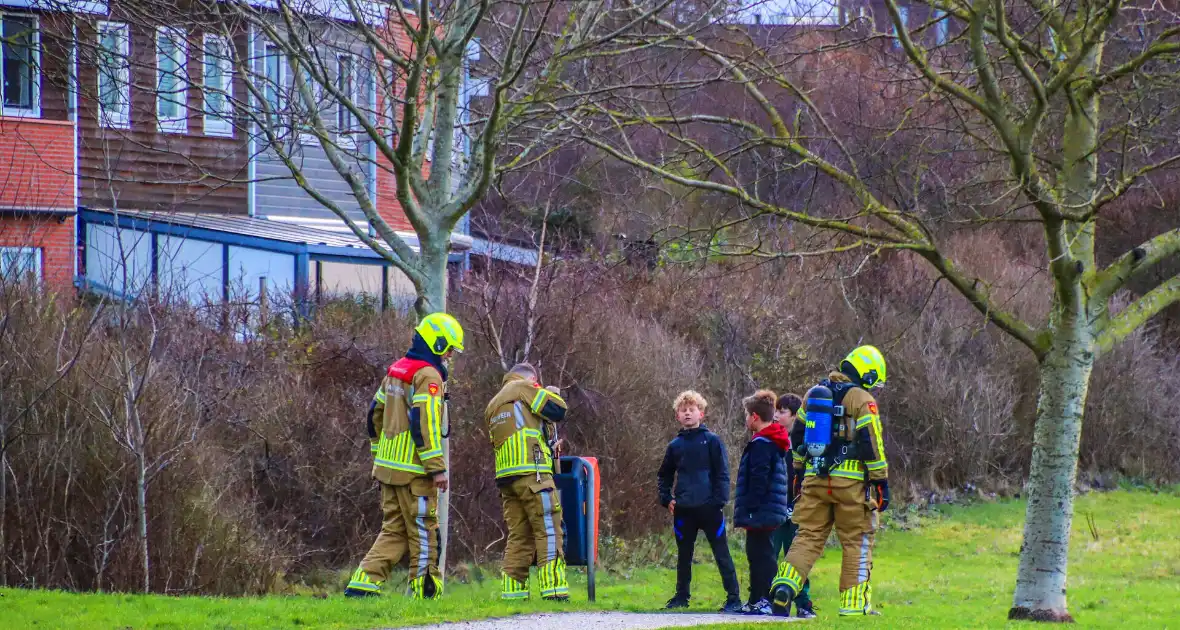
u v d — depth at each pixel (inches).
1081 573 1531.7
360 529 1461.6
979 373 2263.8
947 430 2218.3
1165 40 995.3
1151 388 2420.0
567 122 1101.1
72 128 1929.1
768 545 962.1
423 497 866.1
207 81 1473.9
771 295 2145.7
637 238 1978.3
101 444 1182.3
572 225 1961.1
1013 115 1160.8
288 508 1427.2
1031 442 2329.0
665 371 1813.5
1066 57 1043.3
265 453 1434.5
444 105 1056.2
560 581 914.1
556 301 1700.3
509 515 930.7
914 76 1109.1
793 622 862.5
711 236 1027.3
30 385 1168.2
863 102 1239.5
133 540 1161.4
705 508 1001.5
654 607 1002.7
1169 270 2765.7
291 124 1042.7
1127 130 994.1
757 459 957.8
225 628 747.4
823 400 887.7
